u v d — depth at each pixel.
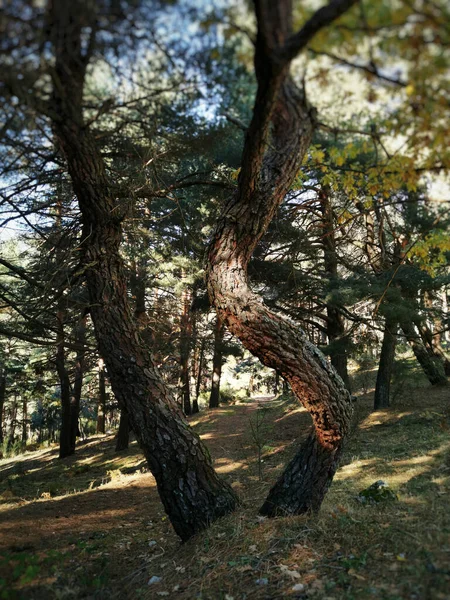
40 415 28.09
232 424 16.27
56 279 5.52
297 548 3.55
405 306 9.62
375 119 3.34
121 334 4.32
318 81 3.04
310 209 10.37
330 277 11.05
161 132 4.75
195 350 18.38
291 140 3.64
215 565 3.58
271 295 11.67
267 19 2.31
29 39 2.33
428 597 2.54
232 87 3.28
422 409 11.07
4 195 5.02
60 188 5.96
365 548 3.35
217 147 5.90
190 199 9.45
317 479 4.23
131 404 4.26
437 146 2.84
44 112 3.04
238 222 3.93
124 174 5.40
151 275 12.72
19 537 5.10
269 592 3.04
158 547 4.40
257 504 4.73
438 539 3.17
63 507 7.25
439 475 5.66
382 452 7.82
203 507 4.23
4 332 5.76
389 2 2.26
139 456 13.58
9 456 23.66
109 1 2.37
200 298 14.48
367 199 3.96
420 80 2.46
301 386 4.00
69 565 4.00
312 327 13.64
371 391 15.71
